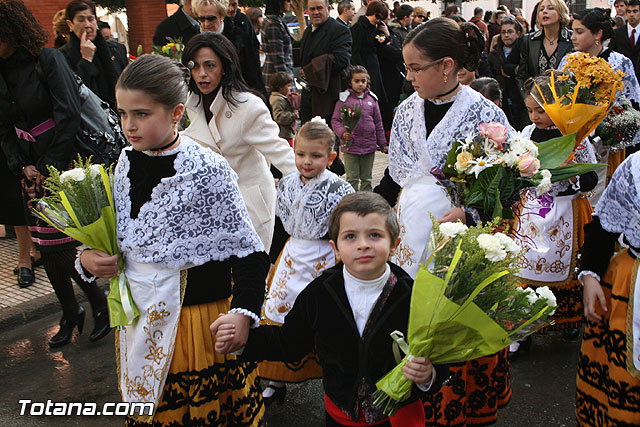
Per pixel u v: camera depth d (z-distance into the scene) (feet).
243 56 20.80
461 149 8.14
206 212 7.16
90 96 13.69
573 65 10.14
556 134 11.71
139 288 7.18
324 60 23.31
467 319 5.71
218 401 7.47
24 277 16.97
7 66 13.00
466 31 8.90
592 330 8.41
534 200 12.14
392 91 28.02
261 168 11.62
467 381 9.39
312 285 6.97
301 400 11.46
